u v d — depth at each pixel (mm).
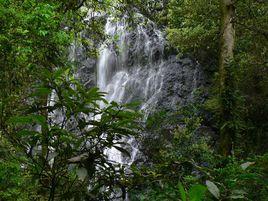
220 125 8508
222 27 9203
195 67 17219
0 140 2744
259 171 2346
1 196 3047
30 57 5062
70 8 8492
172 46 17359
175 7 16234
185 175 2482
